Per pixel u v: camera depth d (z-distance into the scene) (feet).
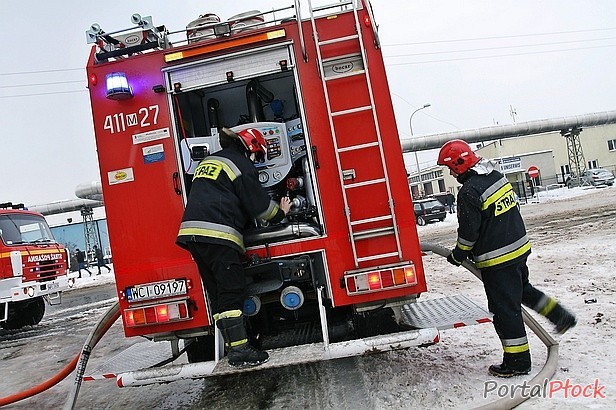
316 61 12.33
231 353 11.22
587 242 34.27
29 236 37.17
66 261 40.11
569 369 12.41
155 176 12.80
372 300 11.91
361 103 12.12
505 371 12.44
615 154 179.01
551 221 54.95
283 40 12.50
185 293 12.40
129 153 12.88
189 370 11.34
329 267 12.12
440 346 15.93
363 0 12.21
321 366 15.87
